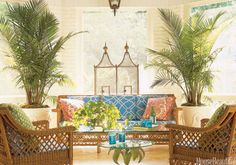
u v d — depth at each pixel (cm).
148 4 669
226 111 320
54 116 626
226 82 614
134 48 679
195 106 568
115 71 649
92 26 681
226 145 335
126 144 371
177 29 588
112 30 680
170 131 372
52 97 596
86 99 606
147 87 668
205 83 567
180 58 573
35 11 569
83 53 679
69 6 669
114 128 423
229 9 608
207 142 345
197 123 565
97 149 524
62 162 356
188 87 582
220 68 619
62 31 666
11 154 332
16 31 561
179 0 657
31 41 545
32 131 332
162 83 599
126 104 604
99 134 456
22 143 334
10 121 322
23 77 558
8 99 611
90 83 678
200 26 567
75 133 455
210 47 576
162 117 562
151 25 672
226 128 335
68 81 600
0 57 604
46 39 568
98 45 680
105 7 673
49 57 562
